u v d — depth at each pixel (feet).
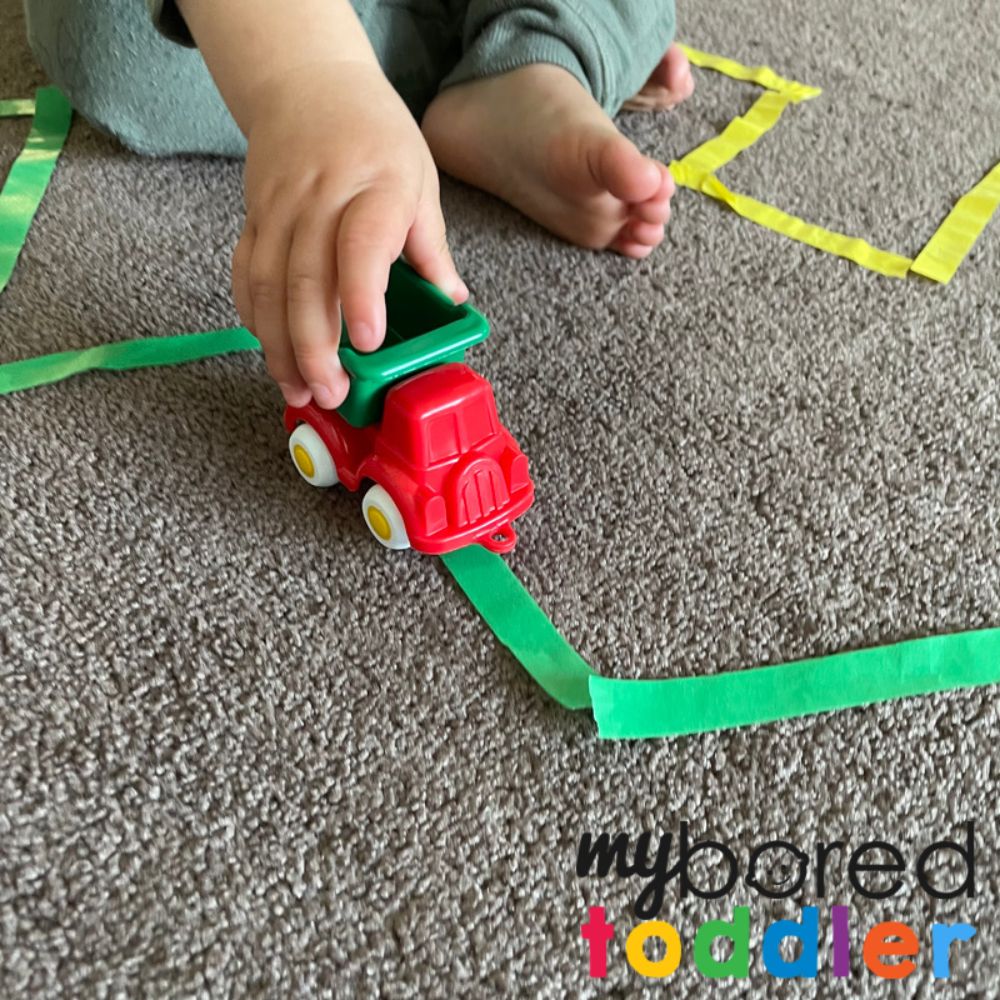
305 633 1.89
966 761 1.77
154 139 2.96
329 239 1.83
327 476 2.06
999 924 1.59
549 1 2.92
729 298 2.67
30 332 2.47
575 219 2.75
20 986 1.46
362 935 1.55
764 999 1.51
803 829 1.68
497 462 1.93
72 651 1.84
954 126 3.29
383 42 3.09
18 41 3.59
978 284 2.72
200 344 2.45
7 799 1.64
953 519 2.14
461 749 1.75
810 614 1.97
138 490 2.11
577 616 1.95
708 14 3.86
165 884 1.57
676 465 2.23
